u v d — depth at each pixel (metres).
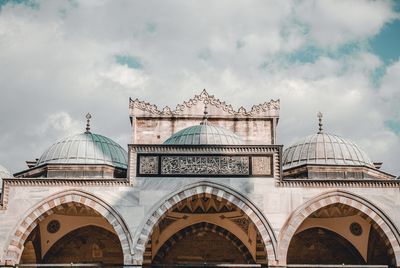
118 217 36.69
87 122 45.31
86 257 44.00
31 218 36.94
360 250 43.31
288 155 43.78
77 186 37.34
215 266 44.16
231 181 37.19
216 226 44.75
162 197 37.00
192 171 37.41
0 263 36.09
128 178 37.31
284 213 36.72
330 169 41.19
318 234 44.34
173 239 44.62
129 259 36.00
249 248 44.41
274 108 49.84
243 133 49.34
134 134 49.12
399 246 36.56
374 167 43.50
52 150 42.69
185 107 49.78
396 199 37.25
